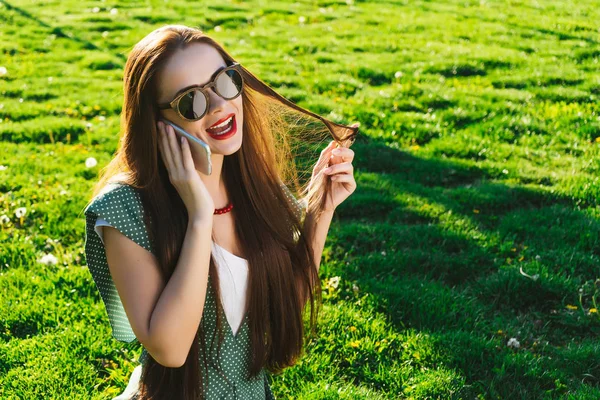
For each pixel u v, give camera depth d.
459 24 14.02
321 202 2.69
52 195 6.36
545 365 3.92
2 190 6.56
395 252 5.27
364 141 7.88
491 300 4.67
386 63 11.23
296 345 2.62
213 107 2.16
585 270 4.94
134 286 2.17
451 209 5.94
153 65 2.13
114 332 2.42
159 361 2.15
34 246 5.39
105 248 2.21
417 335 4.14
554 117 8.40
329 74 10.66
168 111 2.17
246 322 2.44
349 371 3.91
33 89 10.30
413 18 14.77
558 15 14.83
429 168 6.98
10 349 4.05
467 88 9.75
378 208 6.07
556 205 5.93
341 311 4.35
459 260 5.07
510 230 5.52
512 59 11.12
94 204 2.16
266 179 2.54
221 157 2.37
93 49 12.86
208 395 2.41
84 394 3.68
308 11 15.84
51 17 15.18
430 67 10.78
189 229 2.13
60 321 4.36
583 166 6.84
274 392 3.72
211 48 2.19
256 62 11.48
